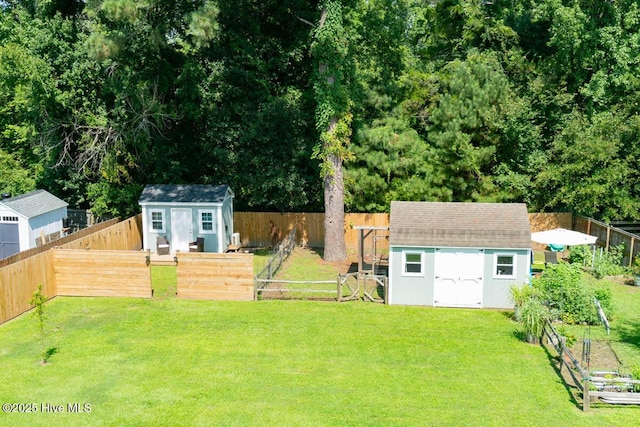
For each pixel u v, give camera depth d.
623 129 30.23
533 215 32.78
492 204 23.58
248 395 14.98
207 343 18.45
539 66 33.81
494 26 35.94
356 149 32.16
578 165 29.98
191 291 23.12
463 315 21.42
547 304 20.77
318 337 19.00
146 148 32.72
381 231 33.22
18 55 30.83
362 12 35.66
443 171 31.64
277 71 34.69
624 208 29.70
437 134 31.86
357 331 19.58
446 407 14.34
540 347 18.22
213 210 29.81
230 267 22.80
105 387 15.43
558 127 32.03
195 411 14.16
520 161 32.44
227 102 32.28
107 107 33.03
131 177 34.16
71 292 23.48
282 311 21.67
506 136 31.53
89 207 36.84
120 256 23.09
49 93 31.00
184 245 30.11
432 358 17.33
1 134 36.38
